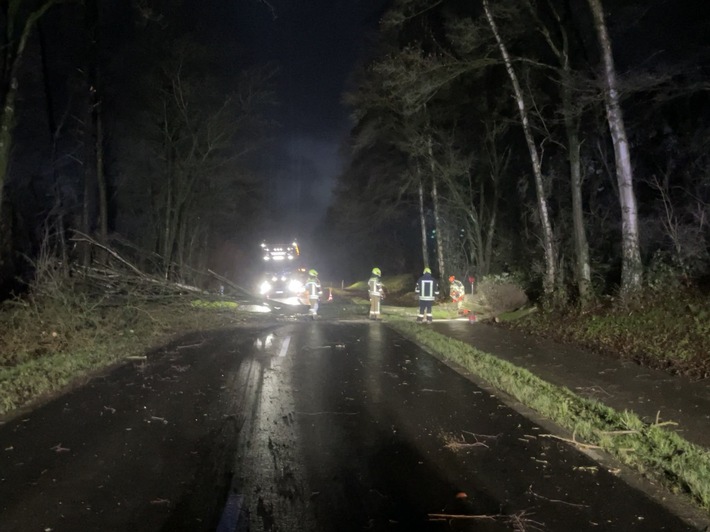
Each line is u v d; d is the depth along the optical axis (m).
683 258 15.07
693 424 7.21
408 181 34.22
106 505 5.09
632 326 13.12
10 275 17.70
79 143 24.27
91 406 8.18
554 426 7.40
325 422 7.59
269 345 14.22
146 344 13.67
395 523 4.81
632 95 18.09
